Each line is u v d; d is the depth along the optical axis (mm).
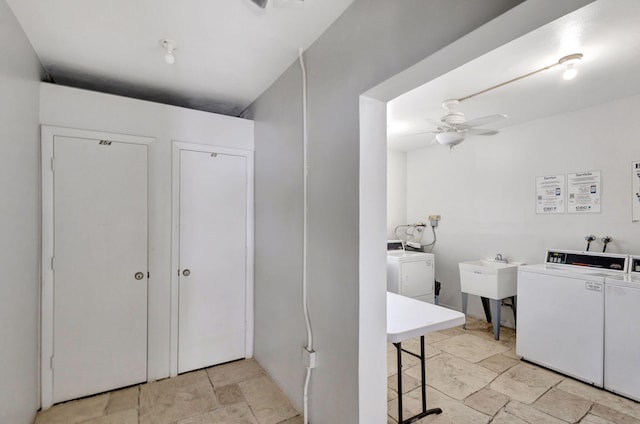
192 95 2682
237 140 2752
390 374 2555
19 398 1682
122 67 2191
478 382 2424
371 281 1533
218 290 2666
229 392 2258
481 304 3836
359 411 1496
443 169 4254
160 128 2438
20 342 1693
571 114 3025
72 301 2137
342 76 1615
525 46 1832
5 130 1485
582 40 1766
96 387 2207
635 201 2619
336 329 1661
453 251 4129
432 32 1142
